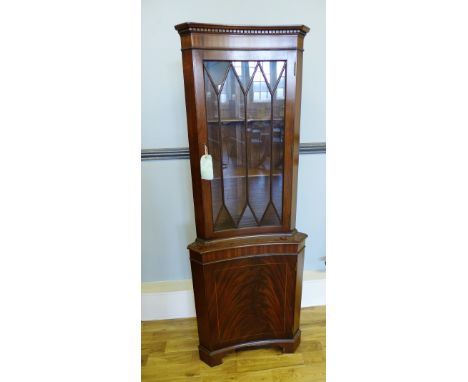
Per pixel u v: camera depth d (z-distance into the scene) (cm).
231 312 163
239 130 153
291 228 165
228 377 161
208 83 144
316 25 195
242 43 140
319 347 180
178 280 216
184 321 209
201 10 185
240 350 179
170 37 186
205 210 153
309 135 208
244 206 160
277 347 180
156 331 199
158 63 188
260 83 149
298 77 149
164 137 197
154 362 172
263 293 164
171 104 193
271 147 156
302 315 210
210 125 148
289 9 191
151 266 213
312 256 225
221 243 156
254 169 158
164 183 202
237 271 158
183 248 211
